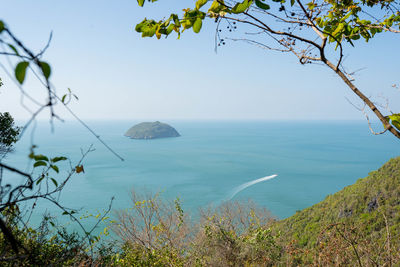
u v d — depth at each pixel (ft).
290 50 4.99
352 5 5.78
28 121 2.32
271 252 23.54
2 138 26.03
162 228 28.91
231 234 31.32
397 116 4.21
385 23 5.76
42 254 10.25
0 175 3.29
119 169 445.37
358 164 520.42
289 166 493.77
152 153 645.51
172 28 5.07
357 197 109.40
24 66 2.25
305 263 10.36
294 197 311.68
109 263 18.85
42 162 4.47
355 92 4.53
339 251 8.82
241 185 355.97
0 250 7.31
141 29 5.17
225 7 4.83
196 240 31.89
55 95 2.39
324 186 363.76
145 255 25.48
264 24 4.76
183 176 403.54
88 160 508.94
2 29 2.20
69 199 263.90
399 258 7.16
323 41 4.65
